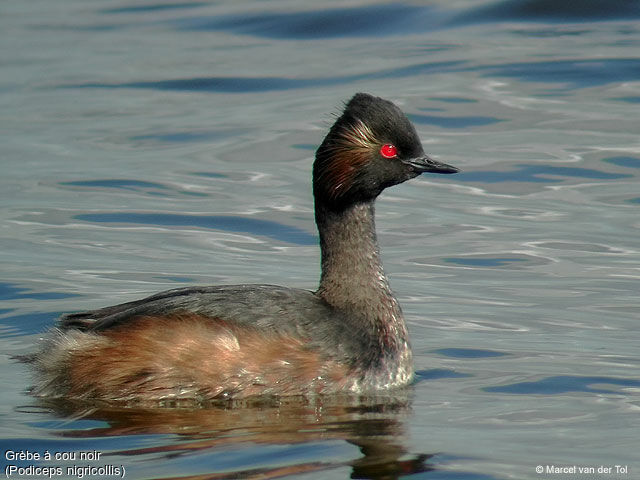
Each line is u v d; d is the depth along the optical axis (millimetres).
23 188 19938
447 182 20328
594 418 10695
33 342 13320
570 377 12016
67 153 21734
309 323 11727
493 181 20094
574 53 26094
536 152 21062
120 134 22828
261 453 9789
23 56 28344
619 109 23047
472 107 23297
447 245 17359
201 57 27672
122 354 11500
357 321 12000
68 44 29422
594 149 21109
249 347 11453
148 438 10289
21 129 23156
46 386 11734
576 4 29094
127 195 19656
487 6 29734
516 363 12570
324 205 12438
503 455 9680
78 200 19359
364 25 29359
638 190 19438
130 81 26250
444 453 9750
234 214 18719
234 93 25281
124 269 16188
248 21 30484
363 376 11719
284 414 11023
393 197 19969
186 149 21922
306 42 28594
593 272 16062
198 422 10773
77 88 25859
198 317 11562
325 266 12445
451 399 11430
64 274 15922
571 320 14125
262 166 20984
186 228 18172
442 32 28500
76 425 10703
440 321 14164
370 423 10656
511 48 26797
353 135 12250
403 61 26344
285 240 17719
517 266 16375
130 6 33375
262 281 15664
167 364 11422
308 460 9633
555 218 18453
